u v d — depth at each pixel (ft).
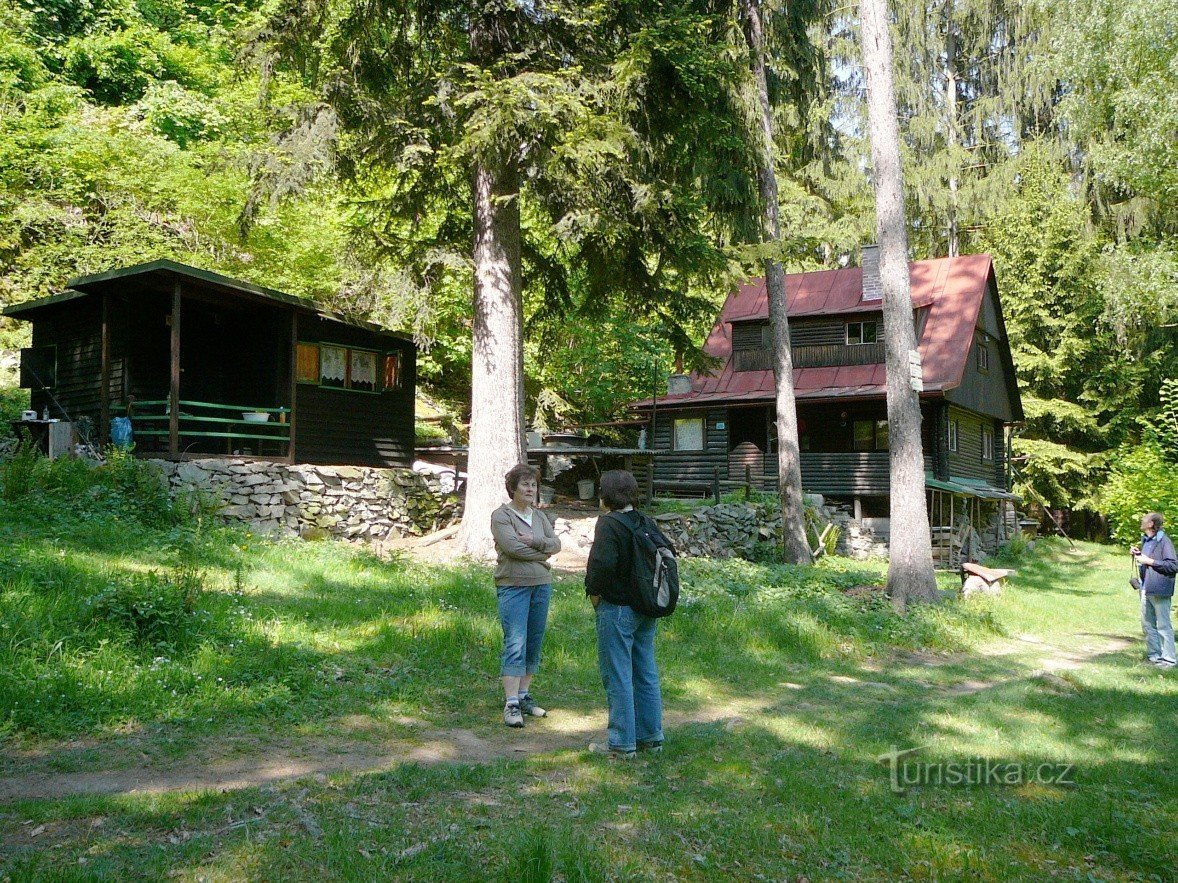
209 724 17.08
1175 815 14.49
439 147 43.24
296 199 44.62
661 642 28.12
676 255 44.34
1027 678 26.43
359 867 10.73
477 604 29.96
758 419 83.15
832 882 11.21
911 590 40.24
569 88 39.14
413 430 58.85
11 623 19.69
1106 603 49.57
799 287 86.84
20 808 12.41
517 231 44.78
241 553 33.40
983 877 11.55
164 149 69.46
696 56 40.52
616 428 95.71
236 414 51.60
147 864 10.57
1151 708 22.81
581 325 88.69
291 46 42.45
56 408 52.65
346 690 20.11
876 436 78.89
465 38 45.57
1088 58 73.41
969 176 108.68
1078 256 98.99
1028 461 105.29
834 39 99.14
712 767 16.17
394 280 43.96
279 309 49.06
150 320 48.47
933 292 83.10
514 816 12.98
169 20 96.78
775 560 58.54
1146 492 60.08
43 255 65.92
